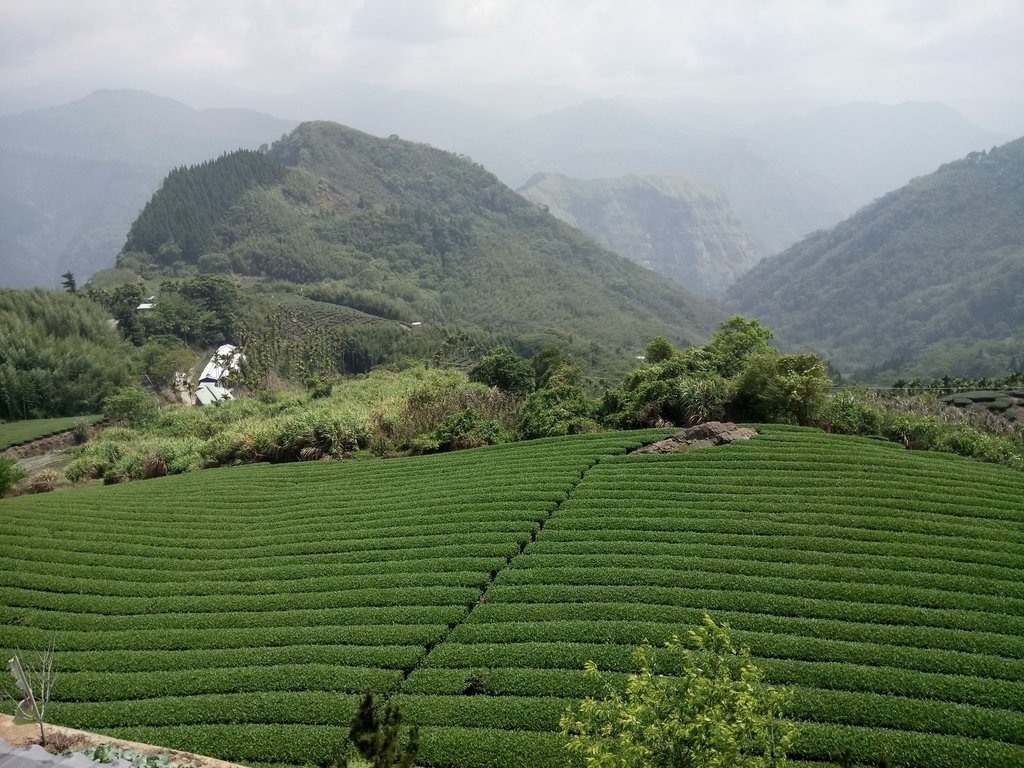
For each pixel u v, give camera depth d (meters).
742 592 19.42
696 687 10.10
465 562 22.77
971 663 15.85
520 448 35.28
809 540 22.08
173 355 103.81
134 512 31.45
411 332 142.00
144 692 17.56
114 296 124.00
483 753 14.40
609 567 21.39
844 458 28.91
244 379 90.19
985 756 13.23
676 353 46.25
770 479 26.94
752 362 36.97
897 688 15.22
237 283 184.38
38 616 22.11
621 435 34.69
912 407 43.56
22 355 79.06
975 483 26.31
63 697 17.66
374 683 17.09
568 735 14.59
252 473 37.78
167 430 63.12
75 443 67.75
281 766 14.63
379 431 42.91
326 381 74.88
